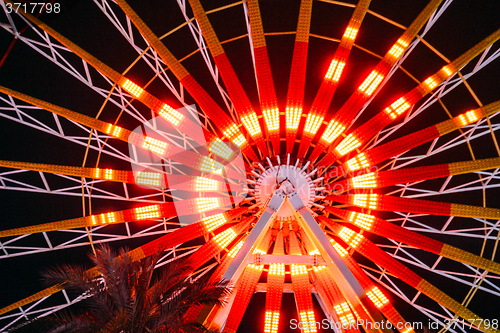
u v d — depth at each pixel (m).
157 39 19.28
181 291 14.96
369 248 18.94
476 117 18.38
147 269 15.36
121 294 13.87
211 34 19.62
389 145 19.20
